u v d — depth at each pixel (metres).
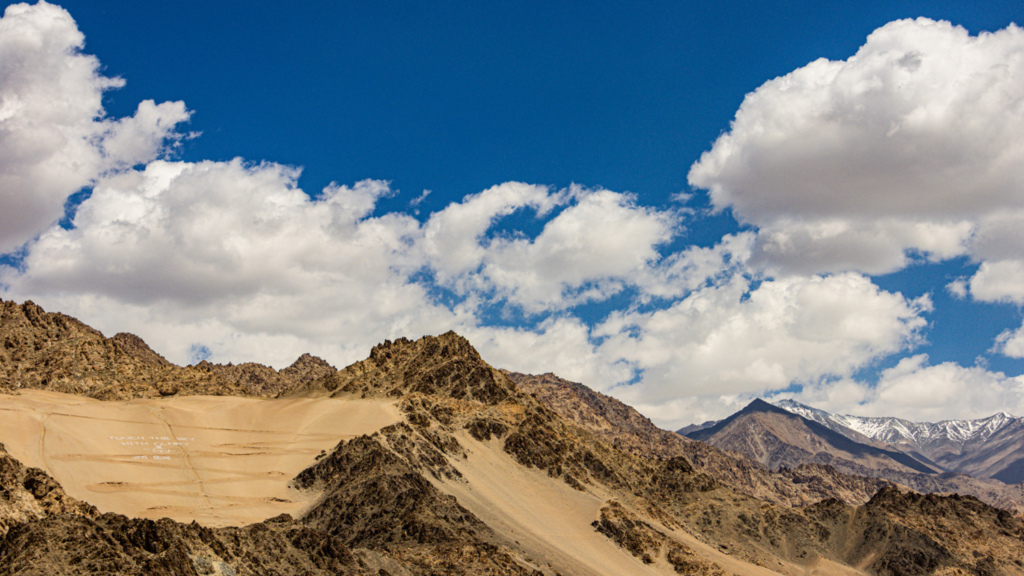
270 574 172.75
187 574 143.88
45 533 132.50
